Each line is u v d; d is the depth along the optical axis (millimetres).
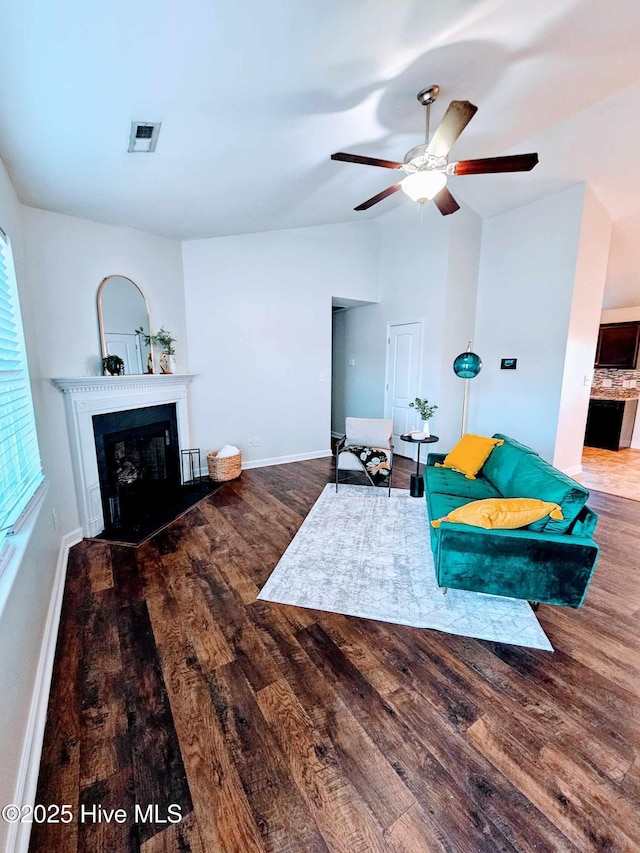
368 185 3637
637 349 5996
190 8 1245
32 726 1413
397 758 1381
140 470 4051
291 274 4973
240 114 1959
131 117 1796
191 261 4301
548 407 4375
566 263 4074
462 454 3510
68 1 1116
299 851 1121
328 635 2010
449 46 1827
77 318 3086
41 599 1905
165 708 1582
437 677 1745
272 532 3188
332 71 1788
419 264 5043
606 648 1930
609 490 4238
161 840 1148
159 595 2352
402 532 3168
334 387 7102
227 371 4711
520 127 3100
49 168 2158
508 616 2166
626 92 2750
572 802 1239
